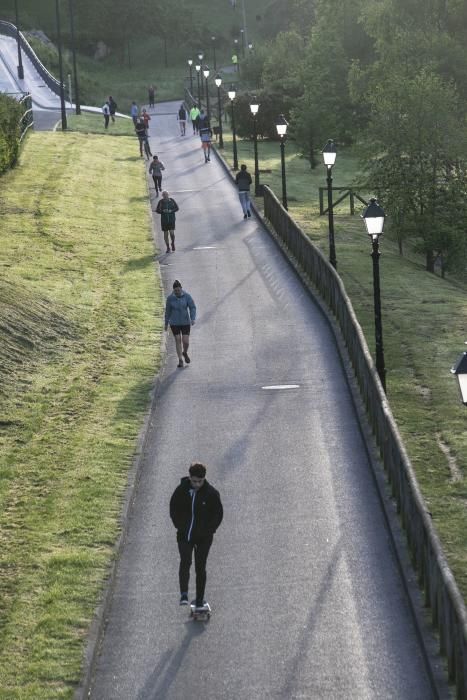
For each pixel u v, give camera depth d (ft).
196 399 237.04
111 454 199.93
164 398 239.30
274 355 268.82
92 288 345.51
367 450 194.18
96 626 132.98
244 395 237.66
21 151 621.72
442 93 437.58
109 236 435.94
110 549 157.99
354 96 651.25
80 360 269.23
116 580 150.61
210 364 265.13
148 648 130.82
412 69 546.67
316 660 126.11
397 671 122.72
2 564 151.64
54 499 177.27
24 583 145.38
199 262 386.32
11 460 196.54
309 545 159.12
